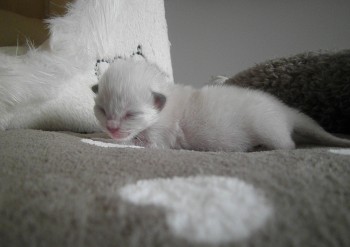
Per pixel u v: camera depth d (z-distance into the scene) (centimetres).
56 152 7
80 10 14
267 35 32
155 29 19
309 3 30
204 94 13
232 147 13
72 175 6
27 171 6
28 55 12
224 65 33
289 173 6
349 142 12
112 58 15
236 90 14
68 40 13
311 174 6
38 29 17
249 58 33
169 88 14
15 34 16
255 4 32
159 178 6
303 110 16
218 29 33
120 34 16
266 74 17
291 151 8
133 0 17
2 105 12
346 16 29
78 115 14
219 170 6
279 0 31
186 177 6
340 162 7
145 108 12
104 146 9
